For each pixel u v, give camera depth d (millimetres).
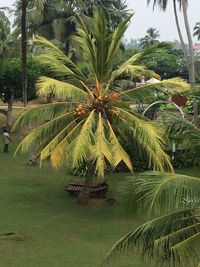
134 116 19922
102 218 19578
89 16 39938
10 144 35000
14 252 15727
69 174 26734
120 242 11133
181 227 10852
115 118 20203
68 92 19656
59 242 16734
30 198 22094
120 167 26797
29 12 36375
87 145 18031
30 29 37281
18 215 19500
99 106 20172
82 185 23109
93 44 20391
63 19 37281
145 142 18828
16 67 37219
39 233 17578
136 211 11039
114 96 20250
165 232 10781
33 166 28500
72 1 35344
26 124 20281
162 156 18516
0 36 56125
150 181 10656
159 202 10125
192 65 34812
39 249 16031
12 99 39250
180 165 27141
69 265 14773
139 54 21141
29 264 14781
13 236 17047
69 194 22828
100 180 24391
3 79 37625
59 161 18672
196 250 10562
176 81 19625
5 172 27062
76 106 20344
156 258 12445
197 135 11609
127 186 11336
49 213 19969
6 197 22062
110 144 18625
